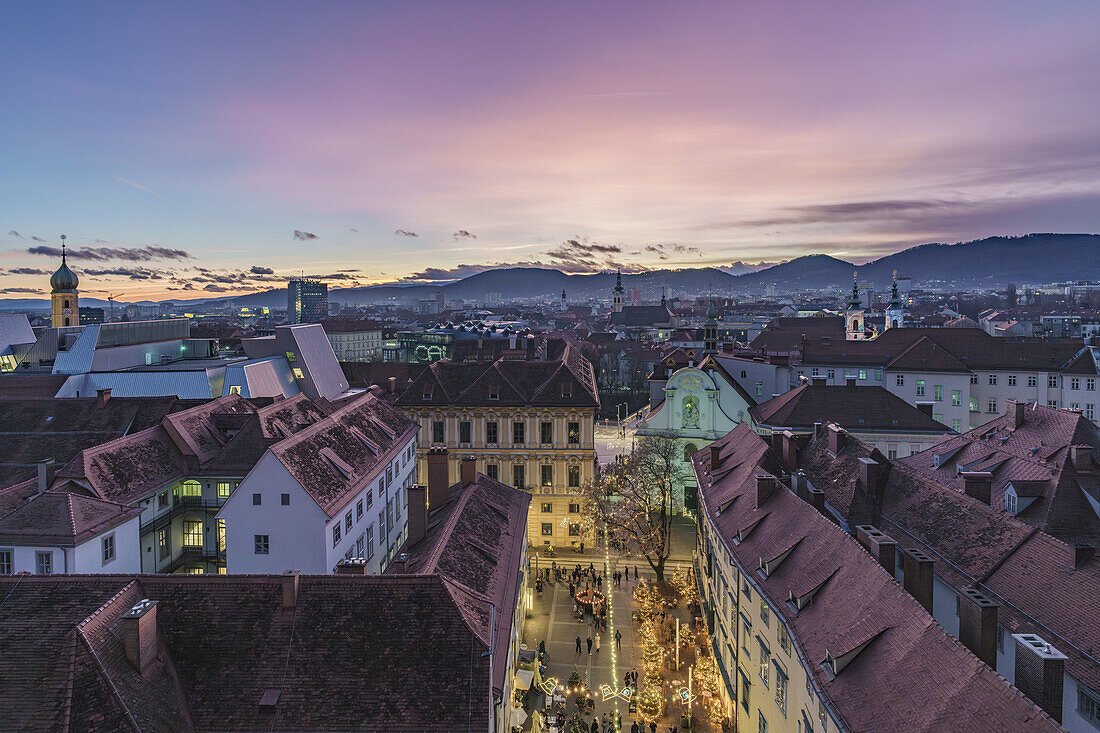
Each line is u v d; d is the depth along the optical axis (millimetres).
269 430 65750
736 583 47812
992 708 24219
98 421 72125
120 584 33844
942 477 59719
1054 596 36500
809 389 87062
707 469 69625
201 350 115062
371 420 73938
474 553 47062
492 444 88562
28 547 46969
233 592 34125
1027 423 61594
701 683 52938
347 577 34531
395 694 30969
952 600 41625
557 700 49906
